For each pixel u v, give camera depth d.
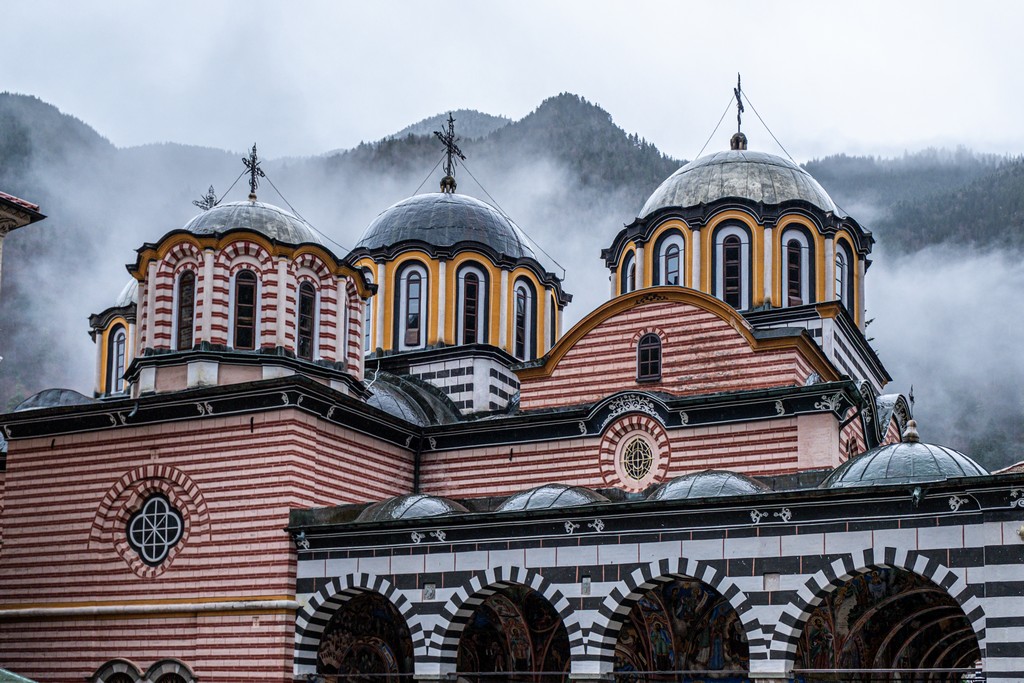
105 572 43.59
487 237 55.09
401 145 188.62
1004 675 31.02
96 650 43.03
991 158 180.00
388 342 53.62
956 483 32.16
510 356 53.75
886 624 38.66
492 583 38.19
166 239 45.28
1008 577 31.38
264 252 45.19
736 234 49.53
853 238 52.06
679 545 35.97
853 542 33.78
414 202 56.41
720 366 44.28
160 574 42.66
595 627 36.66
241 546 41.56
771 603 34.53
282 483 41.38
